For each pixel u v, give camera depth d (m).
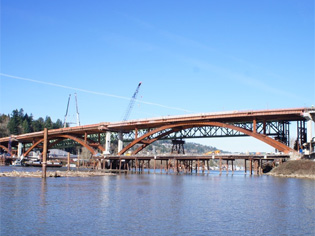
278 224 34.81
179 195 55.97
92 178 94.81
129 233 30.94
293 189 65.38
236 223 35.09
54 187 65.75
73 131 172.88
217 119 120.75
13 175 94.06
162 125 141.00
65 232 30.98
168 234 30.78
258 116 109.81
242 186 71.88
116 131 160.00
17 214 38.03
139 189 64.56
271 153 112.56
